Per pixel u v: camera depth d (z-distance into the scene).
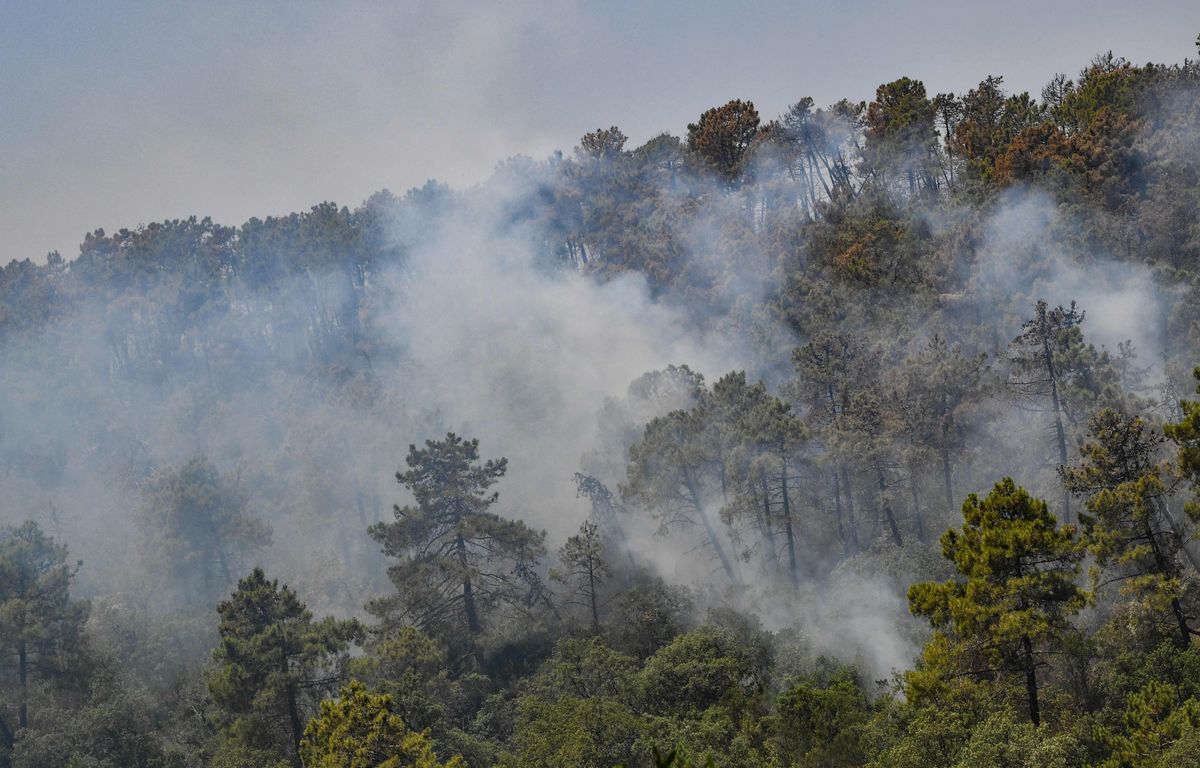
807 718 32.34
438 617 54.38
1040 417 50.84
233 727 41.72
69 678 50.91
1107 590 37.12
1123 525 32.59
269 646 43.16
